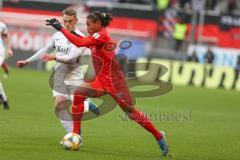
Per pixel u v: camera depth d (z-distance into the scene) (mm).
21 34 109438
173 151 41156
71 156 36719
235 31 105000
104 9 109312
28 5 111562
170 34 106688
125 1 111938
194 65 99688
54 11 110500
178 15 106312
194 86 98438
